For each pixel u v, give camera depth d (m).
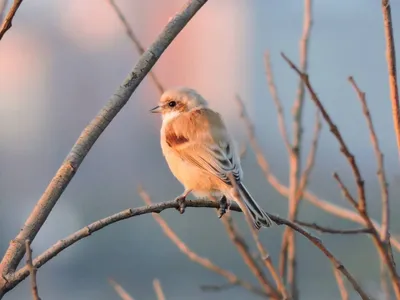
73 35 19.17
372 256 11.48
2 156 16.86
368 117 5.84
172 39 5.75
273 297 7.29
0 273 5.03
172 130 8.27
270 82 8.06
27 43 18.80
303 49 7.89
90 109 18.98
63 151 17.81
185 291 12.70
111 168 16.59
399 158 5.65
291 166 7.66
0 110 18.17
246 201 6.79
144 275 12.96
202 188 7.93
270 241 12.04
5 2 5.71
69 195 14.58
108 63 19.12
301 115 7.83
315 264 11.88
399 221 10.84
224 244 12.94
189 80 19.48
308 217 12.06
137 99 17.88
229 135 8.10
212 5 19.27
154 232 13.20
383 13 5.70
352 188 12.62
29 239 5.16
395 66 5.68
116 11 7.76
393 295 7.46
